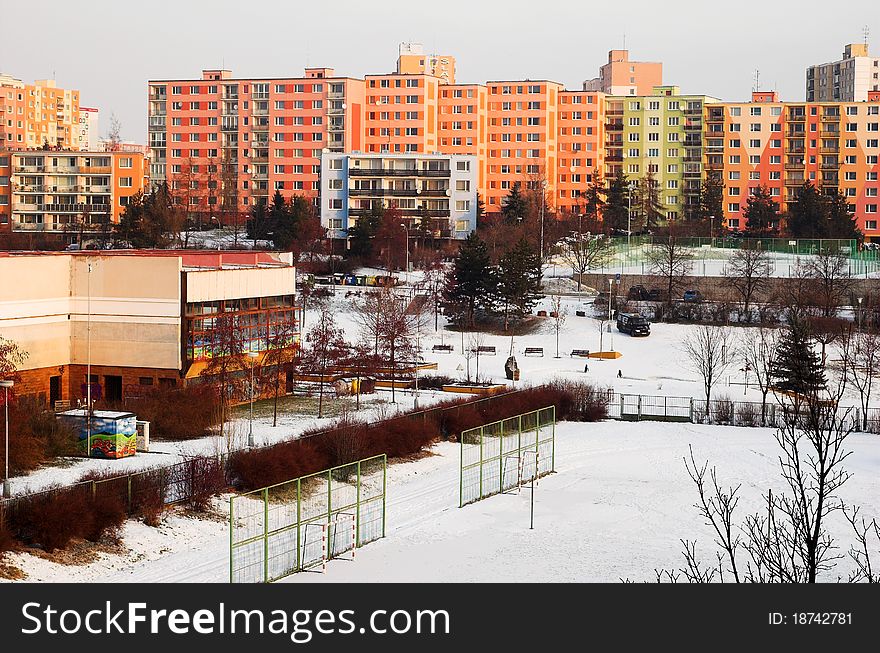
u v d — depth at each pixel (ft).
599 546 167.73
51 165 627.05
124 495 165.37
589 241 502.79
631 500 198.80
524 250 423.64
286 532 165.17
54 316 257.55
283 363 280.31
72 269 261.65
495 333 398.42
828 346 359.05
